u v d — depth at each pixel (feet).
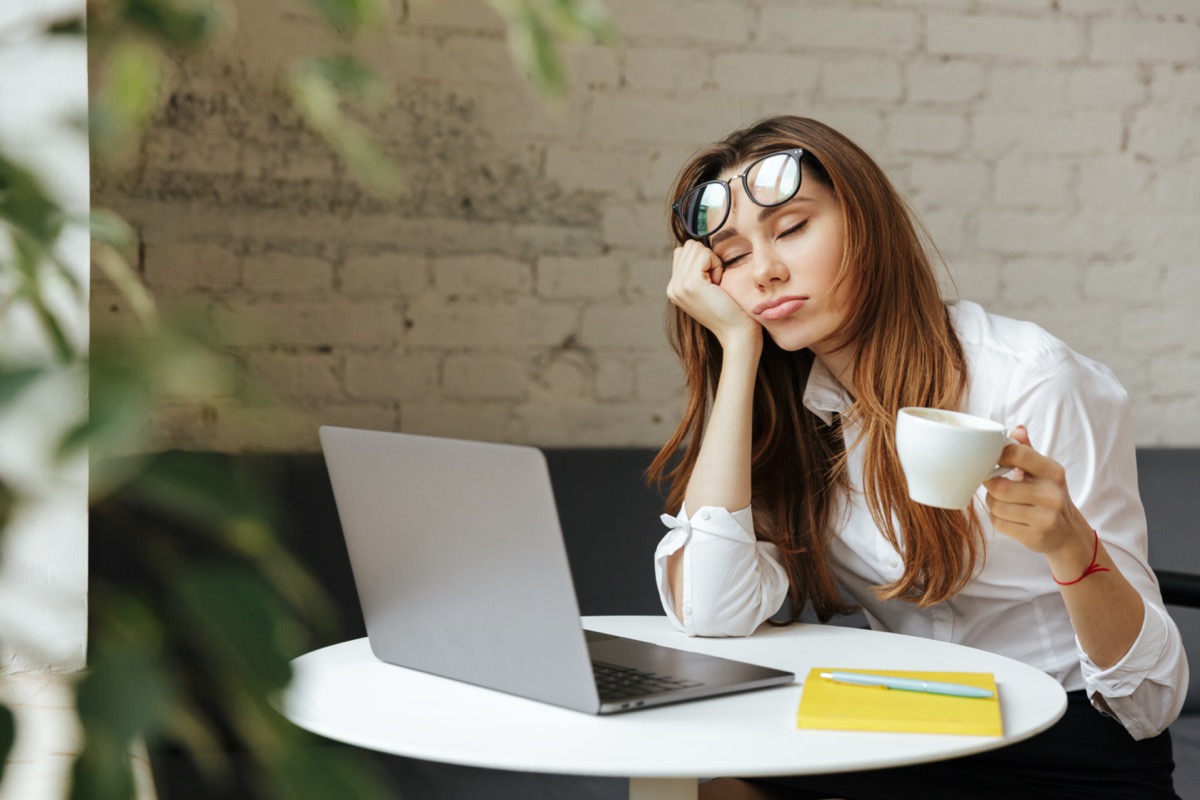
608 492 6.97
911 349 4.69
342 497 3.84
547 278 7.46
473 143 7.32
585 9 0.99
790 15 7.58
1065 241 7.89
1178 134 7.95
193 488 0.74
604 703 3.29
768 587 4.61
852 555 5.04
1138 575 4.49
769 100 7.59
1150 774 4.46
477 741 3.05
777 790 4.95
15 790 1.55
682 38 7.48
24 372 0.69
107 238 1.05
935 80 7.73
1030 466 3.60
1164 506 7.18
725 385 4.86
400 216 7.27
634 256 7.54
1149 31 7.88
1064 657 4.69
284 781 0.74
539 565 3.24
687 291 4.96
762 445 5.11
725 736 3.11
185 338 0.72
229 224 7.05
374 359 7.28
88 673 0.72
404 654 3.87
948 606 4.83
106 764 0.68
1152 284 7.97
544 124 7.40
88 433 0.68
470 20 7.27
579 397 7.54
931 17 7.70
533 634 3.34
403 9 7.18
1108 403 4.64
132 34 0.94
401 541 3.67
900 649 4.22
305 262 7.16
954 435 3.31
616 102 7.45
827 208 4.72
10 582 0.95
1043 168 7.85
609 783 5.67
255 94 7.02
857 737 3.11
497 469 3.23
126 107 1.01
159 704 0.70
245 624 0.72
